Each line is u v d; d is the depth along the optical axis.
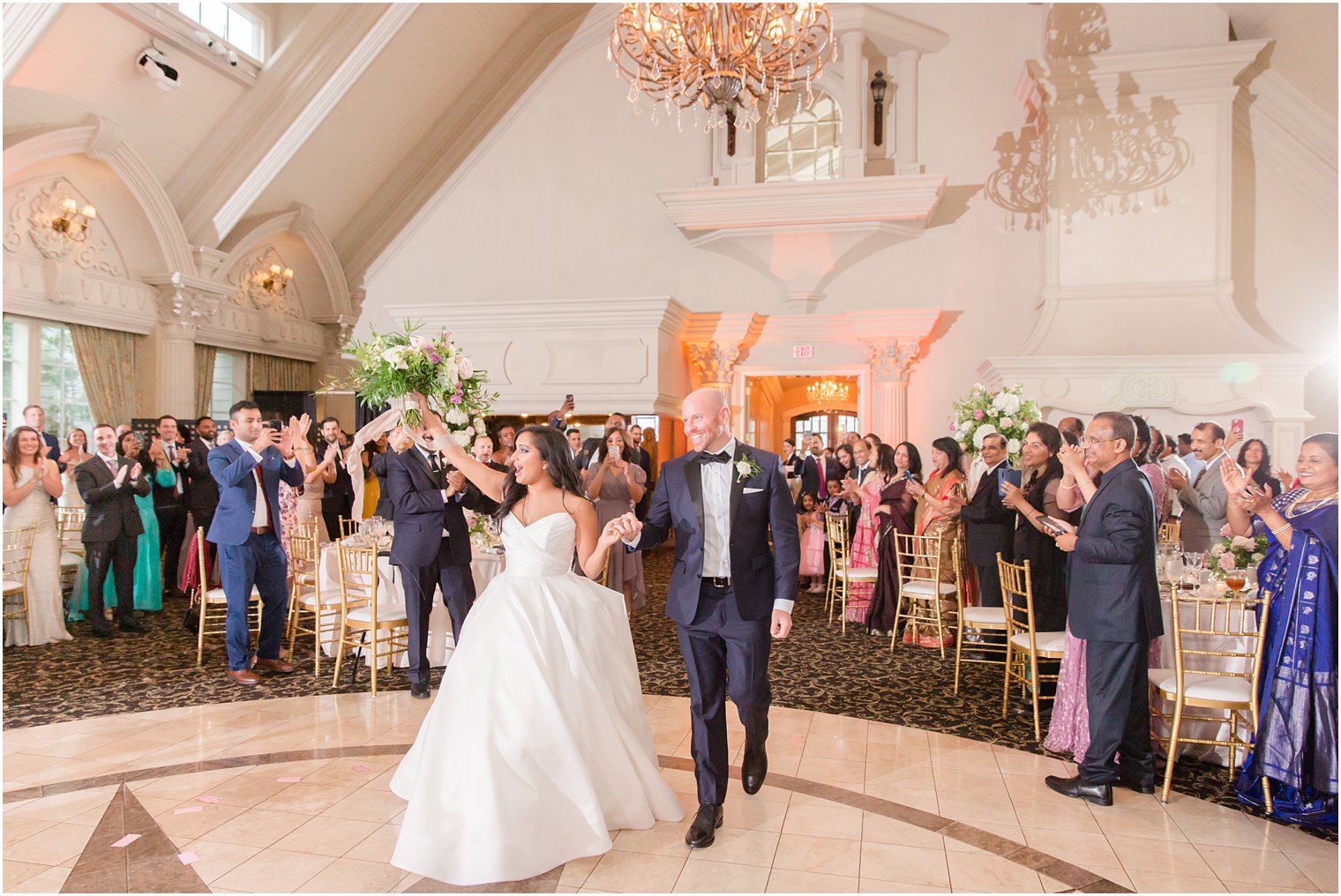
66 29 7.57
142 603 7.36
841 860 2.87
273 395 10.88
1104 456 3.39
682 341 10.85
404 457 4.66
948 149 10.50
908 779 3.64
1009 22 10.35
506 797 2.67
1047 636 4.36
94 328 9.07
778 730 4.32
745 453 3.09
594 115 11.52
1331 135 9.17
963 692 5.02
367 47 9.63
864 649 6.12
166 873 2.77
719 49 6.29
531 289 11.70
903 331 10.20
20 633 6.09
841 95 10.57
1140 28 9.30
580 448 8.39
